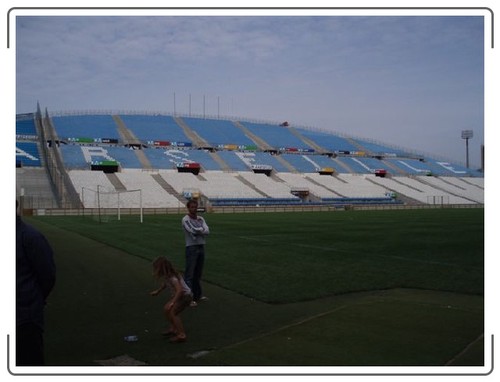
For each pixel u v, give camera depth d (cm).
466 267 1393
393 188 7750
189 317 877
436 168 9656
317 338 726
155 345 718
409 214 4600
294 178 7588
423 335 734
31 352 509
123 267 1466
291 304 974
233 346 700
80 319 873
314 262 1516
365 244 2003
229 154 8194
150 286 1175
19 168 5944
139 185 6059
